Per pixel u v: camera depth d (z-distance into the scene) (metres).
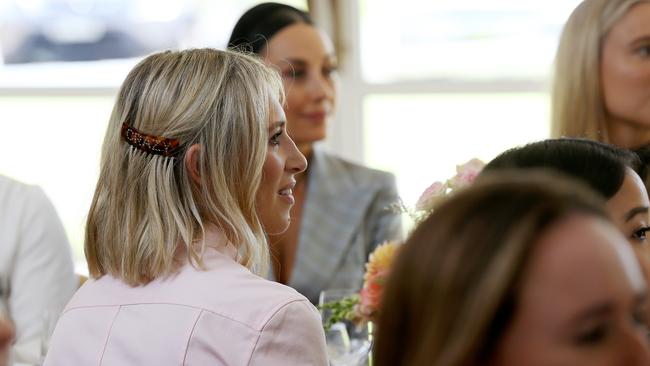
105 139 2.22
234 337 2.00
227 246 2.17
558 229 1.01
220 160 2.13
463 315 1.01
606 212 1.05
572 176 1.68
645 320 1.14
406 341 1.10
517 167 1.70
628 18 3.19
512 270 1.00
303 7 5.28
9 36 5.55
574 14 3.33
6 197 3.70
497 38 5.21
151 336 2.05
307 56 3.90
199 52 2.22
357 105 5.36
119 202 2.16
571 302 0.99
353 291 2.85
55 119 5.57
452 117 5.29
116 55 5.54
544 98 5.15
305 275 3.82
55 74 5.57
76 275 3.88
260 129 2.17
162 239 2.10
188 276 2.09
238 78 2.18
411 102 5.32
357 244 3.87
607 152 1.73
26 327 3.58
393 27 5.32
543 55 5.16
